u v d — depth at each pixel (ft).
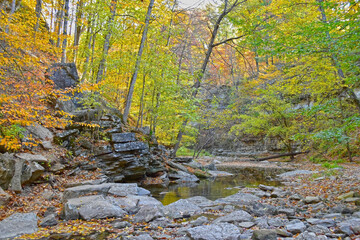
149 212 20.84
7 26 30.40
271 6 40.88
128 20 51.26
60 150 34.04
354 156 64.59
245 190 35.40
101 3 41.70
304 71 38.68
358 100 35.60
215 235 15.25
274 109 82.43
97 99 42.52
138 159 40.16
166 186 40.22
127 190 29.37
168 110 52.01
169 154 58.49
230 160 97.96
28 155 28.22
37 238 15.69
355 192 25.77
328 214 20.39
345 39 23.85
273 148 103.40
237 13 54.39
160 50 52.11
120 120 47.50
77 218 20.04
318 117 56.65
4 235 15.66
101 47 63.41
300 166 71.26
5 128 26.37
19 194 24.06
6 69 23.48
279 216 20.81
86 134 38.81
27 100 20.81
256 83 79.46
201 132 98.02
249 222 18.58
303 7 38.17
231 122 103.14
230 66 82.53
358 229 15.28
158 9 56.39
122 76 60.49
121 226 18.31
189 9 59.26
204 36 74.69
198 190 36.91
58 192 26.99
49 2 46.09
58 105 38.70
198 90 59.77
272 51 27.09
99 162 36.11
